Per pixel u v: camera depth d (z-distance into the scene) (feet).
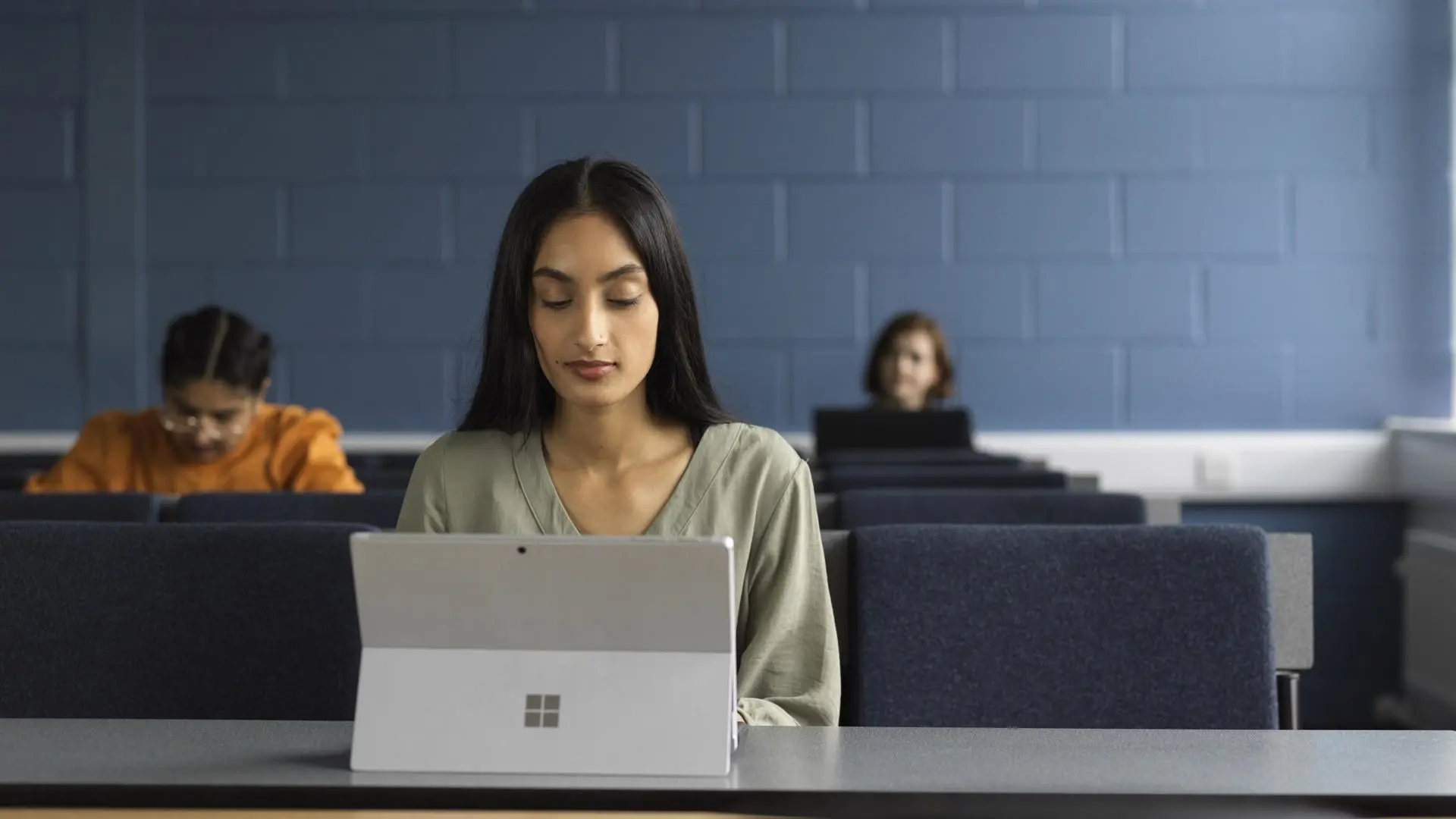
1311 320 15.42
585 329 4.18
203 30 15.44
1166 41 15.37
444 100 15.46
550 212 4.49
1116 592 5.23
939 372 14.97
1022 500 6.97
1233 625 5.21
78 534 5.16
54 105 15.47
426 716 3.44
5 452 14.89
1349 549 15.26
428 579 3.45
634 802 3.25
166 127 15.48
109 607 5.12
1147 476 15.16
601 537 3.38
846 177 15.51
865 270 15.52
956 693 5.18
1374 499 15.21
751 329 15.57
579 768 3.38
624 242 4.41
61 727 3.88
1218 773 3.37
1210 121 15.37
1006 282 15.51
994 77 15.44
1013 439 15.28
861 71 15.46
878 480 8.39
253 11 15.44
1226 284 15.43
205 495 7.07
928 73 15.46
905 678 5.19
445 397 15.56
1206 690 5.18
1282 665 6.06
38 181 15.49
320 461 9.98
